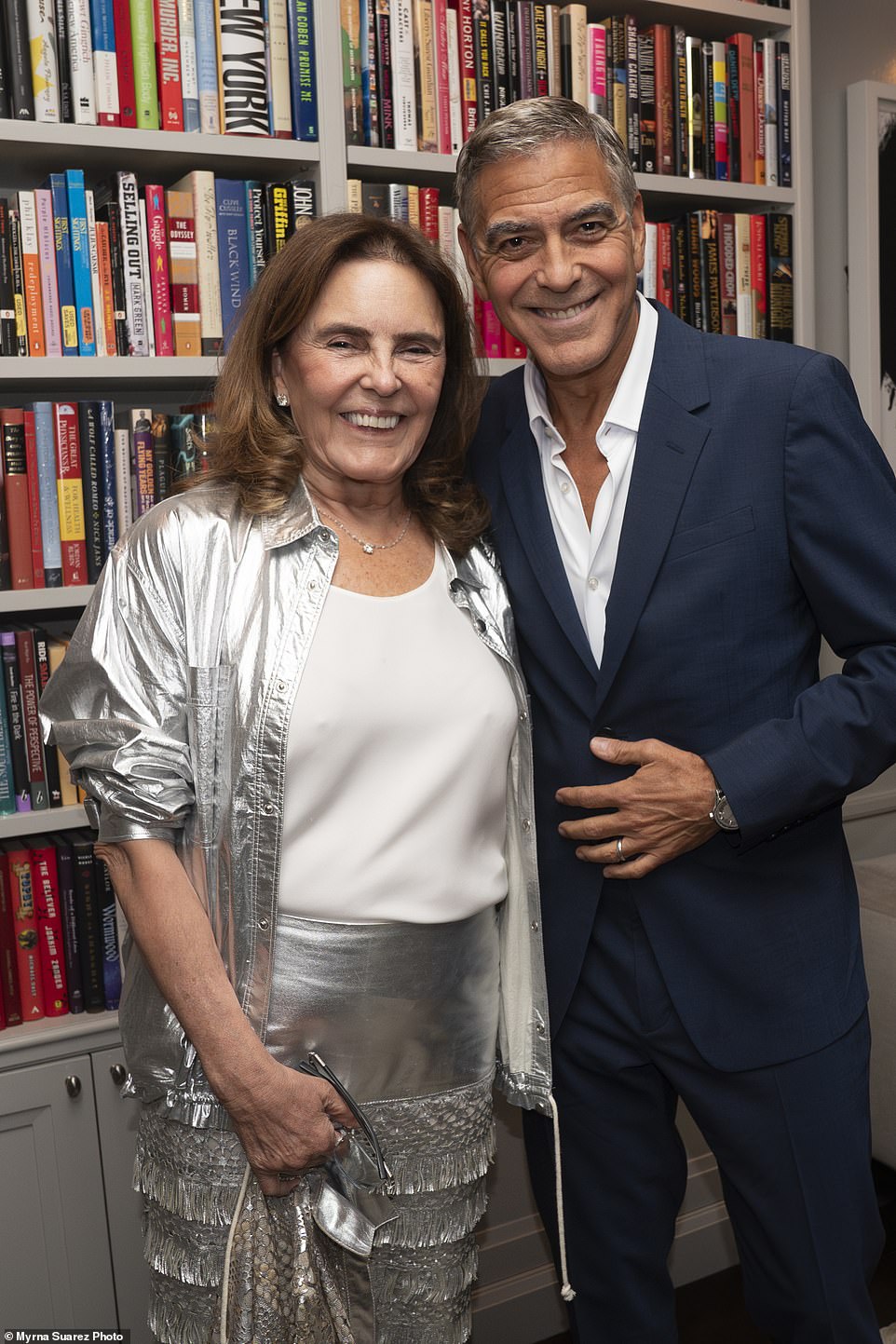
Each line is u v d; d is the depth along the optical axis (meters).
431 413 1.43
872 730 1.46
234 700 1.34
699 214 2.44
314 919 1.35
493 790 1.49
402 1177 1.42
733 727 1.53
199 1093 1.34
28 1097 1.96
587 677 1.56
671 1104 1.71
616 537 1.57
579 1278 1.76
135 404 2.30
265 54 2.00
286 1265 1.33
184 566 1.36
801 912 1.57
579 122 1.45
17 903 1.99
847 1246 1.58
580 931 1.61
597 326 1.49
